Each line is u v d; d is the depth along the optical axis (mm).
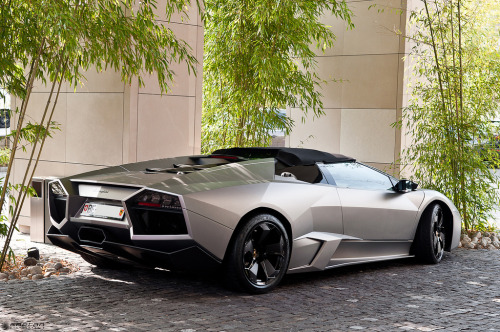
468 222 8102
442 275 5750
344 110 9508
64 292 4660
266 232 4734
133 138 6867
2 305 4234
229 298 4594
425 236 6172
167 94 7164
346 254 5469
